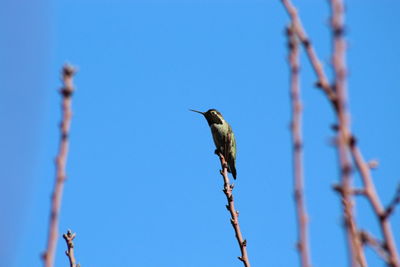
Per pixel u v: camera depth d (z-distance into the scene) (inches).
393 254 231.0
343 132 238.7
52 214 246.8
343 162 239.5
